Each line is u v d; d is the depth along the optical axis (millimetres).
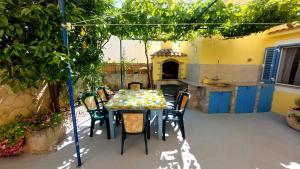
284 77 4973
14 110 3031
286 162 2662
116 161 2627
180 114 3414
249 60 5688
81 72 3514
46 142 2838
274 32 5000
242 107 5047
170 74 7223
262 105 5180
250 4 3441
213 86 4938
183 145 3145
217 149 3020
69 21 2502
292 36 4559
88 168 2453
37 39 2199
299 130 3809
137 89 4777
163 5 3357
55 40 2348
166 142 3254
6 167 2449
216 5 3320
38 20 2102
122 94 4109
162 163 2600
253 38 5566
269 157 2793
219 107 4996
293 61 4695
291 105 4629
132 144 3160
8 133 2594
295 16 3326
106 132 3660
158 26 3775
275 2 3176
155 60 6871
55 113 3441
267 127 4023
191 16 3498
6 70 2164
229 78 5680
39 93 3707
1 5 1782
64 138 3348
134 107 3154
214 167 2518
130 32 4008
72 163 2561
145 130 2861
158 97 3816
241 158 2752
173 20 3564
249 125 4133
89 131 3699
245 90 4949
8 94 2902
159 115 3309
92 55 3596
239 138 3449
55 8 2158
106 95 4676
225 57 5535
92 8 3244
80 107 5125
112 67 7758
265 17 3492
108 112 3324
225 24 3775
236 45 5516
